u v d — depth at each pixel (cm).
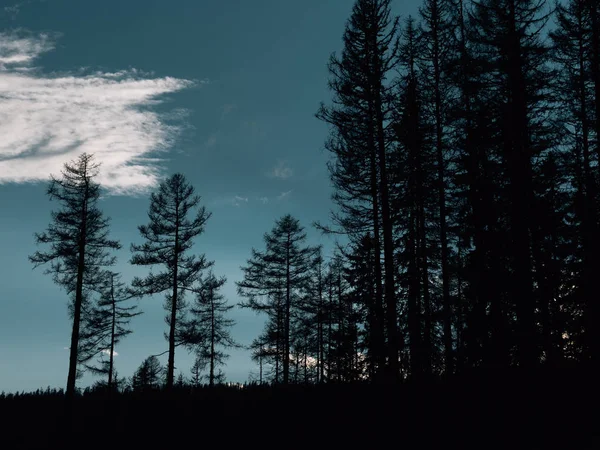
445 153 1988
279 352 3484
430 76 2088
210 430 1791
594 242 1859
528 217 1623
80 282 2566
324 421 1493
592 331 1641
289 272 3509
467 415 1252
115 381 3244
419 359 1806
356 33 1820
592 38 1948
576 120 2044
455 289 2344
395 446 1198
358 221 1844
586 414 1133
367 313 2008
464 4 2059
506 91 1714
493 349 1559
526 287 1530
